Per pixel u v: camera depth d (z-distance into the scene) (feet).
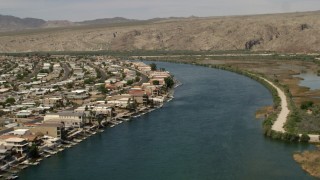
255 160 606.96
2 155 620.08
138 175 568.41
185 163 605.73
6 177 570.46
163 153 652.07
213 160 613.52
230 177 550.77
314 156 607.37
